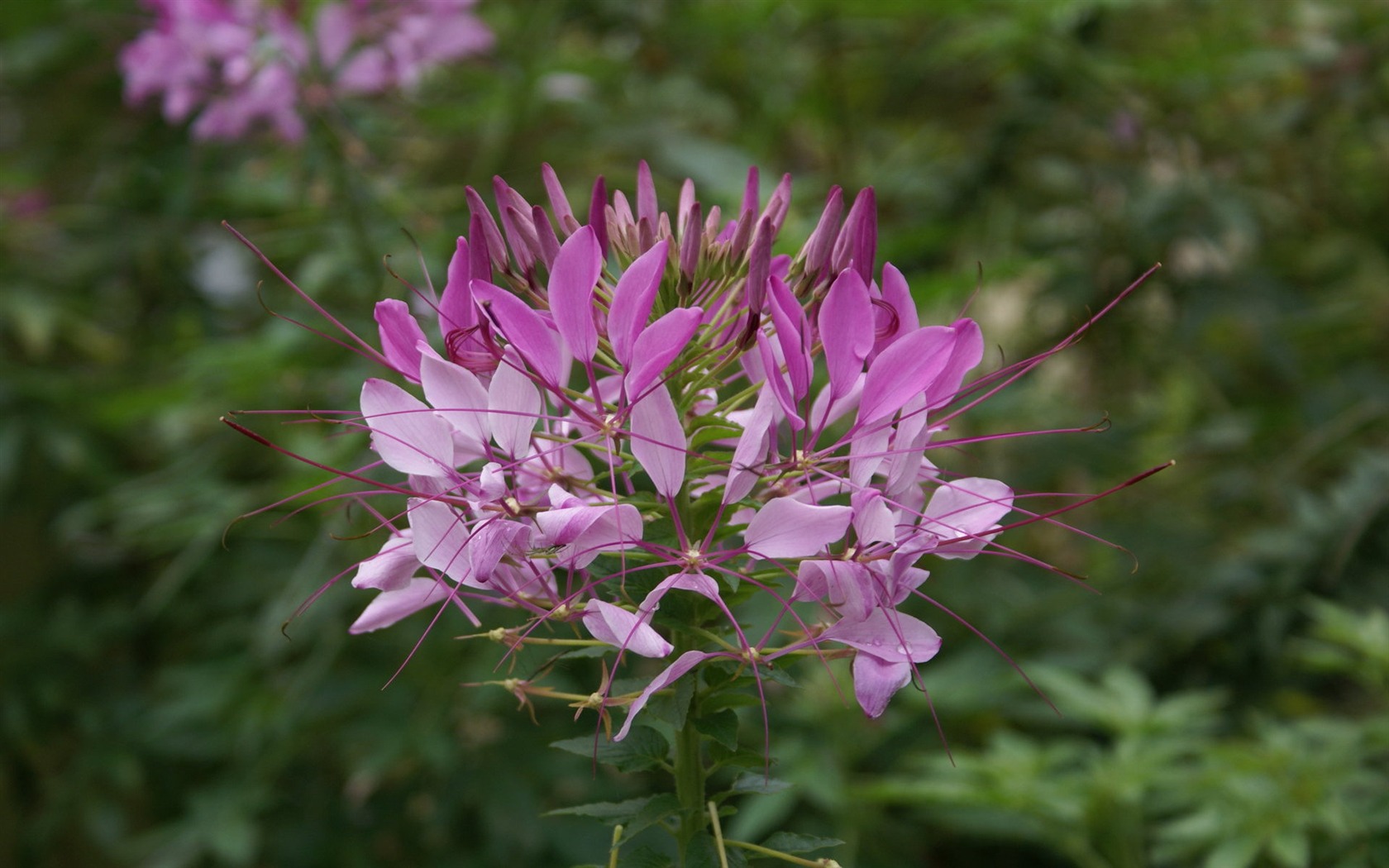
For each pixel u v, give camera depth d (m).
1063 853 0.79
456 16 0.89
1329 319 1.02
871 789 0.74
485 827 0.93
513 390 0.49
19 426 1.06
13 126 1.17
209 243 1.09
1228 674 0.87
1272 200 1.10
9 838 1.19
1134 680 0.75
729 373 0.57
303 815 0.99
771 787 0.51
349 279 0.90
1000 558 0.97
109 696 1.12
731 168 0.96
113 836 1.06
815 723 0.83
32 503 1.17
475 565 0.48
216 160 1.03
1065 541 1.16
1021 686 0.87
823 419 0.50
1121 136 1.04
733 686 0.50
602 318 0.52
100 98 1.11
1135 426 1.05
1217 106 1.10
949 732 0.96
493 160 1.00
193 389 0.90
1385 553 0.82
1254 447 1.09
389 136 0.96
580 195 1.03
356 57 0.88
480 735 0.94
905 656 0.48
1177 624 0.87
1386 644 0.69
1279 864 0.68
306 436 0.92
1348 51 1.04
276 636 0.84
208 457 0.95
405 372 0.51
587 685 0.86
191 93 0.88
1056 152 1.10
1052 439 1.01
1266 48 1.00
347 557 0.84
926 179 1.12
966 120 1.19
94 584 1.18
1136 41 1.13
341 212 0.86
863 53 1.14
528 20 1.03
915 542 0.50
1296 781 0.66
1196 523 1.05
